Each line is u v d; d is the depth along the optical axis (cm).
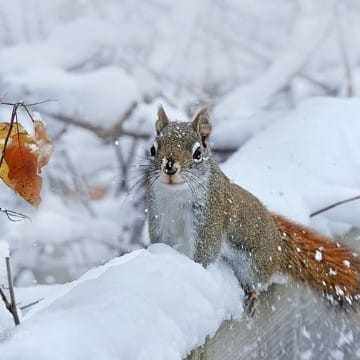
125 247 1091
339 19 1445
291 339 662
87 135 1255
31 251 1095
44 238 1066
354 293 689
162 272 486
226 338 546
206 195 609
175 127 607
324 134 828
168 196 609
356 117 865
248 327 595
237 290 620
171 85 1461
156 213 619
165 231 624
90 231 1101
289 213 729
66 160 1187
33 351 366
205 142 616
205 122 614
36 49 1210
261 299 641
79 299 439
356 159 814
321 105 883
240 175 783
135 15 1576
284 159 805
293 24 1568
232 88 1592
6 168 425
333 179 784
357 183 793
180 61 1434
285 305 660
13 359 362
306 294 685
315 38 1320
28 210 1012
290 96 1373
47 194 1151
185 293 474
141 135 1074
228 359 550
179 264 504
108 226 1111
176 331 441
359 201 746
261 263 647
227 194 632
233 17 1652
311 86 1460
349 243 748
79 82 1059
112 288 448
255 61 1650
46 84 1047
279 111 1033
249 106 1226
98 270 530
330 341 693
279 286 671
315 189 764
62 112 1047
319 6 1393
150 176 599
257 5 1691
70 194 1188
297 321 672
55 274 1121
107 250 1134
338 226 751
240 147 935
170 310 455
